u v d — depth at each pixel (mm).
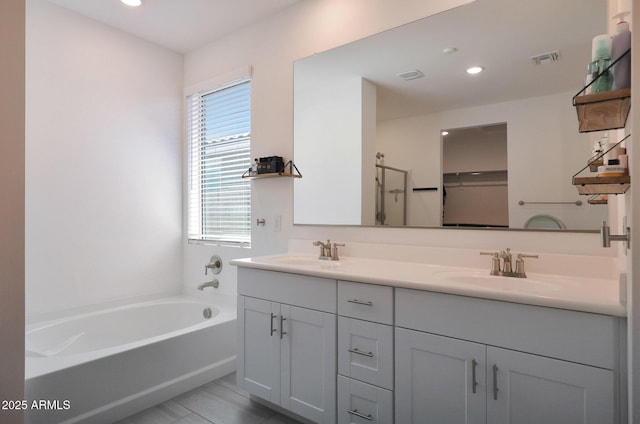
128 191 2975
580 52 1583
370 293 1561
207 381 2371
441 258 1898
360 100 2213
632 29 873
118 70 2904
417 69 2008
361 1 2223
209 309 2883
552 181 1635
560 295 1184
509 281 1555
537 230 1674
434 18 1957
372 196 2170
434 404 1395
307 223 2461
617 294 1201
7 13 1404
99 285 2791
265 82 2713
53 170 2543
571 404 1139
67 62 2607
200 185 3287
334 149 2332
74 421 1779
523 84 1706
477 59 1831
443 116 1923
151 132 3133
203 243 3207
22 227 1437
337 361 1663
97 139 2779
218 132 3143
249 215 2904
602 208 1535
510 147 1735
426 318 1415
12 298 1404
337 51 2316
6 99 1397
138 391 2033
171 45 3188
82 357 1881
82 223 2697
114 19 2754
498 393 1261
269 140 2680
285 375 1855
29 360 1829
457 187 1883
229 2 2525
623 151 1069
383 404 1518
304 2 2496
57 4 2549
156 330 2936
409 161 2029
